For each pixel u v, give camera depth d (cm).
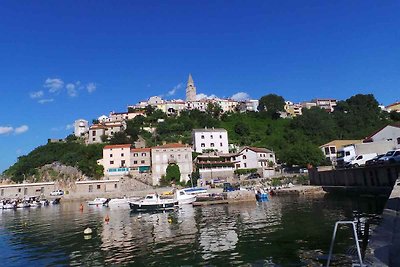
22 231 4362
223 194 6900
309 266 1920
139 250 2686
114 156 12444
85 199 10675
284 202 5769
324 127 16312
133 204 6241
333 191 6550
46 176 12569
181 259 2308
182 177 11494
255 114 19300
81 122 19038
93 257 2547
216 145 13488
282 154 11931
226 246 2594
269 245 2498
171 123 16900
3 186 11394
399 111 18650
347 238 2452
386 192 4666
